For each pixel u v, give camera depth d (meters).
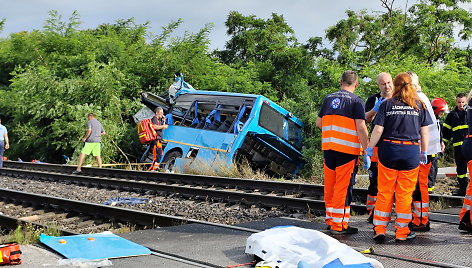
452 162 14.76
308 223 6.95
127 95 21.91
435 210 7.89
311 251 4.61
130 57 23.55
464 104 9.81
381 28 25.19
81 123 19.33
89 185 13.30
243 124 14.45
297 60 23.06
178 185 11.98
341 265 4.19
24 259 4.79
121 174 14.73
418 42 23.73
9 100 25.36
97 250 5.15
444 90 17.56
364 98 17.31
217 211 9.05
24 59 28.55
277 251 4.68
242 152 14.31
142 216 7.88
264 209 9.18
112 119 20.14
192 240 5.84
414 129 5.59
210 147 14.55
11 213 9.62
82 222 8.37
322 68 22.28
